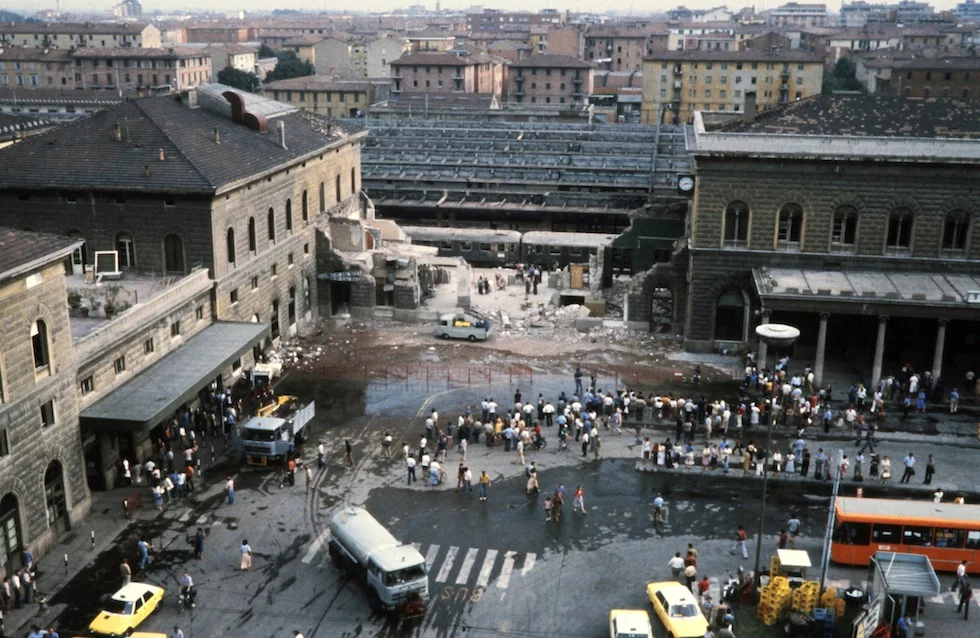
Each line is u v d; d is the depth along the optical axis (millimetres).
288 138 80438
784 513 51094
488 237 103562
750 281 72875
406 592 40906
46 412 46531
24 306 43906
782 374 66562
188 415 57688
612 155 126875
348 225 86438
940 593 43562
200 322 64500
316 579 44531
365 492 53031
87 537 47750
